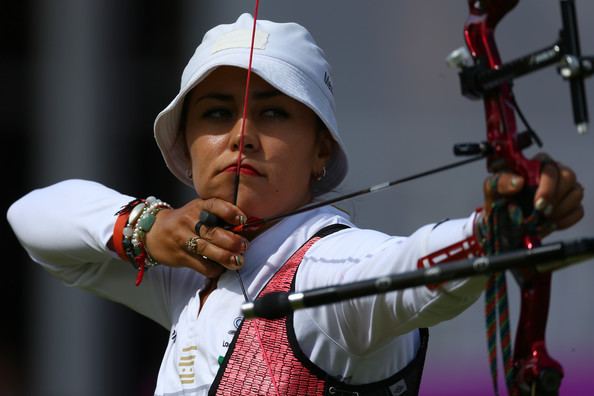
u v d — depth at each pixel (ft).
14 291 69.00
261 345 25.53
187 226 27.71
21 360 67.87
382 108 58.85
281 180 27.30
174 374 27.37
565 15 19.57
